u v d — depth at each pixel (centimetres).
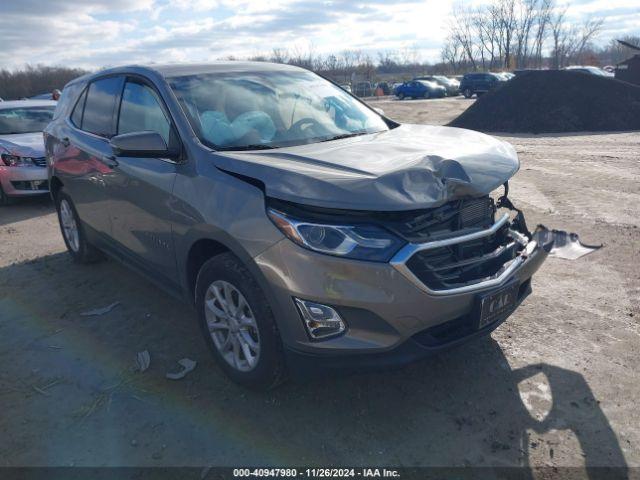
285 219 277
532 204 731
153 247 382
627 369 340
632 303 426
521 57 6675
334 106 428
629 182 838
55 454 285
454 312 285
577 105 1705
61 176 520
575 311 416
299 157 312
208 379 346
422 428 296
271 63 470
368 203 264
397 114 2514
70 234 556
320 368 284
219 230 304
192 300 361
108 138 441
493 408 310
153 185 362
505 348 368
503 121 1780
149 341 396
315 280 270
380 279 265
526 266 324
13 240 668
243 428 300
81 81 527
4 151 828
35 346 396
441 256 286
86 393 336
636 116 1658
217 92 390
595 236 586
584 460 270
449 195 281
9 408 324
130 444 290
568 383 329
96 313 443
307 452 281
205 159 330
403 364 279
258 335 300
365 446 284
